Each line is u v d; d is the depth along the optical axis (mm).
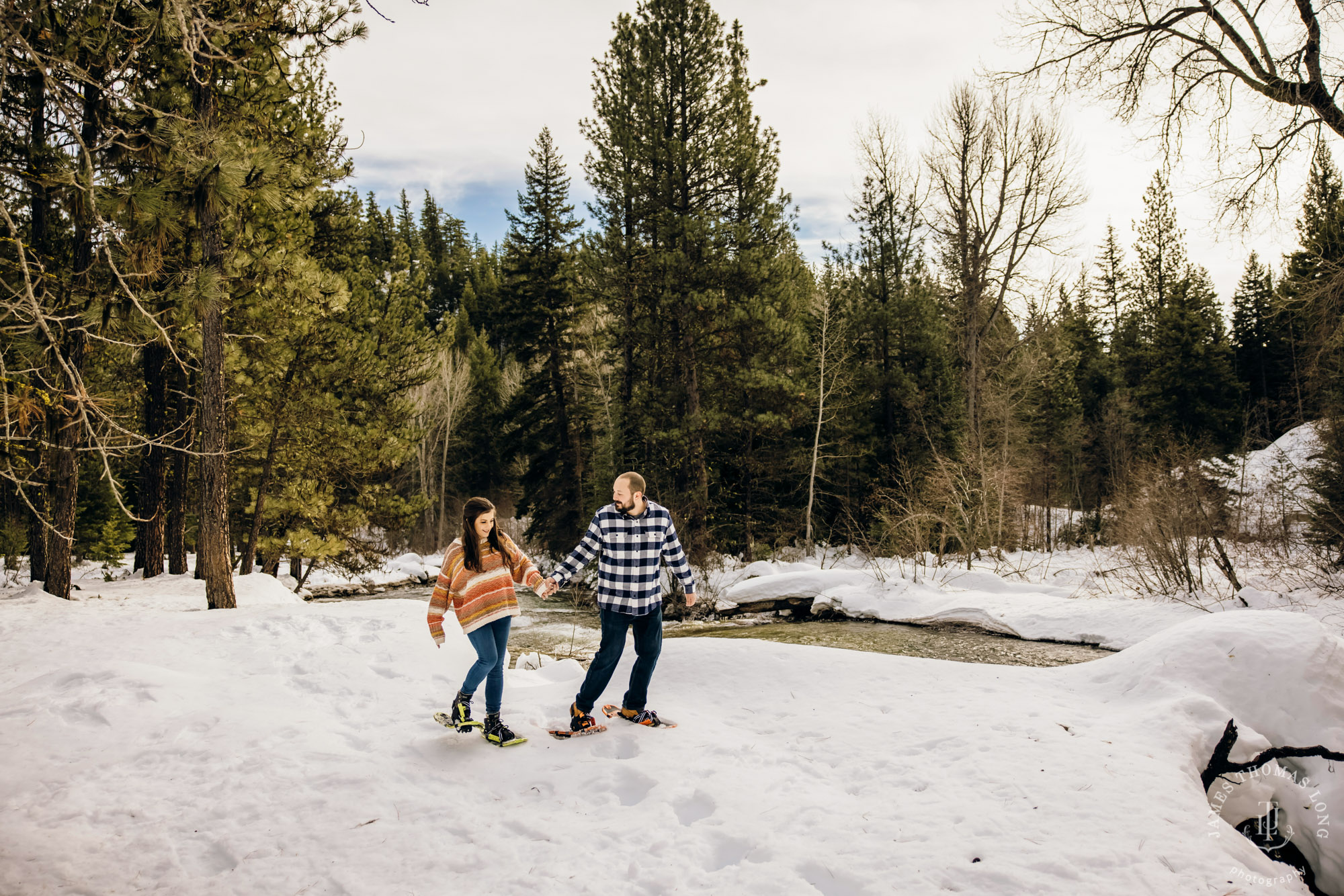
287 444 17141
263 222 14453
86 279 8586
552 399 26500
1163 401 32438
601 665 4438
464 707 4426
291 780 3773
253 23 5746
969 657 9508
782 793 3699
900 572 14391
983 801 3473
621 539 4469
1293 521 12609
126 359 14492
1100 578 12844
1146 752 3906
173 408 16297
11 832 3221
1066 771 3707
